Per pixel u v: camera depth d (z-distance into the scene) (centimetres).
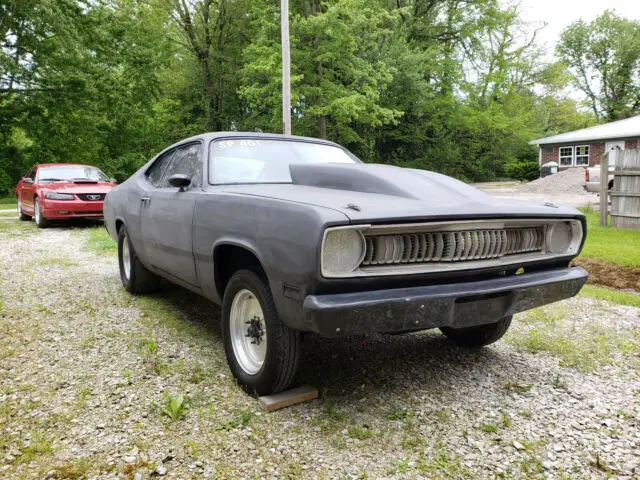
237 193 287
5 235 953
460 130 3941
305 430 242
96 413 256
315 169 321
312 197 253
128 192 471
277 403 262
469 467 214
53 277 579
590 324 414
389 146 3769
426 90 3316
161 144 3111
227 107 3256
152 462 214
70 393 278
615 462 219
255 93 2348
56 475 203
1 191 2362
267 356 260
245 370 283
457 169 3894
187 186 346
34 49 2102
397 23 3325
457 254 250
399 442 233
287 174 348
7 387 285
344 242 220
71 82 2100
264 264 245
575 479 206
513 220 268
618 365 331
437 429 246
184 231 334
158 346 354
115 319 416
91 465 211
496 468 214
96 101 2239
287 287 231
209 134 371
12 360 325
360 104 2455
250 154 361
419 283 242
